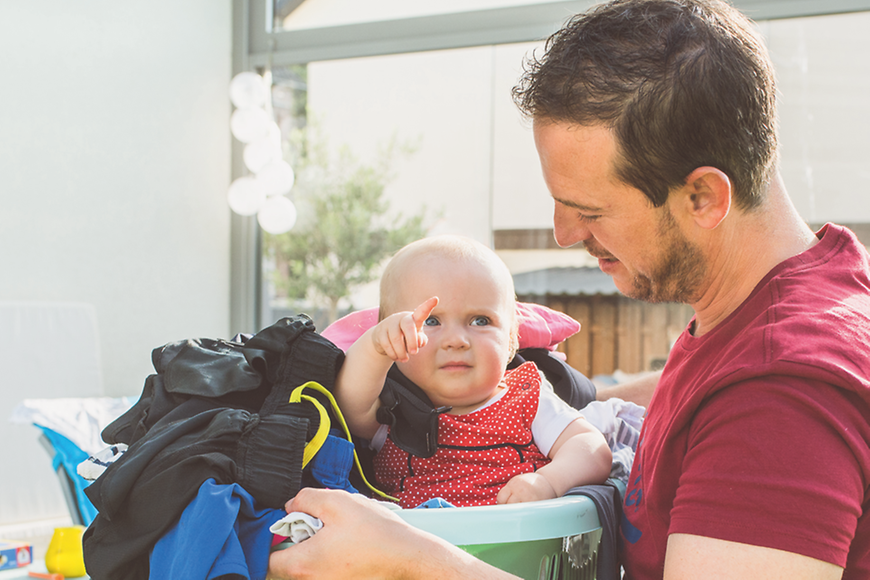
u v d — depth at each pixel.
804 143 2.41
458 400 0.93
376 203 3.05
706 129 0.57
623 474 0.93
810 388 0.51
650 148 0.59
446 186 2.91
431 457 0.90
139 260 2.94
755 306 0.61
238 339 0.94
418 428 0.89
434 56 2.95
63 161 2.64
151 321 2.98
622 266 0.72
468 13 2.90
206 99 3.27
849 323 0.55
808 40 2.41
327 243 3.14
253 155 2.97
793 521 0.48
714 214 0.60
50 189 2.59
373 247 3.06
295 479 0.69
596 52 0.61
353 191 3.08
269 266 3.30
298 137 3.19
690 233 0.62
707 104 0.57
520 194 2.79
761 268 0.63
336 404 0.81
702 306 0.67
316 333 0.87
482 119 2.86
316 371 0.82
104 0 2.79
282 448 0.70
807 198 2.41
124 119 2.88
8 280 2.44
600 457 0.88
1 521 2.15
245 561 0.62
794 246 0.64
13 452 2.20
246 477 0.67
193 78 3.20
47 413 1.50
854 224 2.36
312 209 3.16
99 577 0.67
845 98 2.37
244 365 0.82
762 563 0.49
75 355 2.38
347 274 3.12
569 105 0.61
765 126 0.60
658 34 0.60
